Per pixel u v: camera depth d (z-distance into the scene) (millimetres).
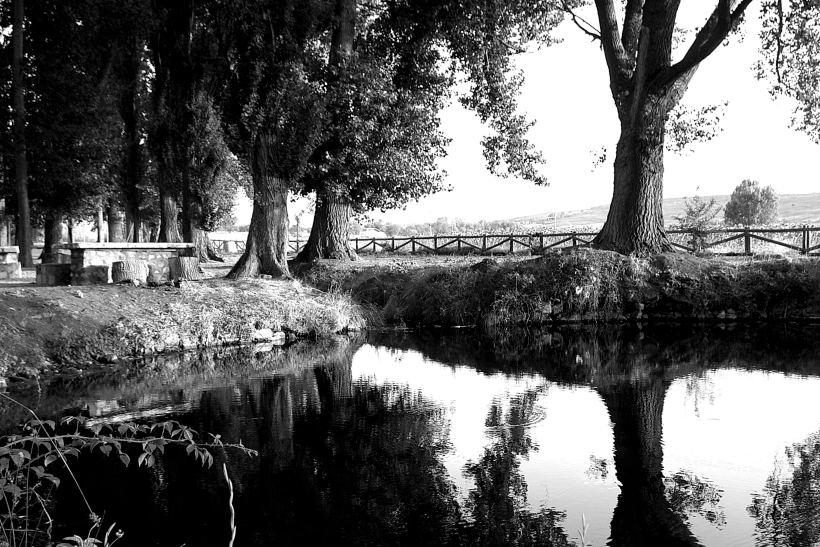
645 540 4387
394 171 17812
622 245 16531
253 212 16359
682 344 12312
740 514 4777
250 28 15188
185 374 10188
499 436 6793
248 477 5727
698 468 5723
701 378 9336
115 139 24281
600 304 15500
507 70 19625
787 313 14844
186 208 21469
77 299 12086
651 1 15469
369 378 9859
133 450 6527
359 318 15359
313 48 17609
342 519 4828
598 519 4762
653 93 15750
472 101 20109
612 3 16781
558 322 15406
